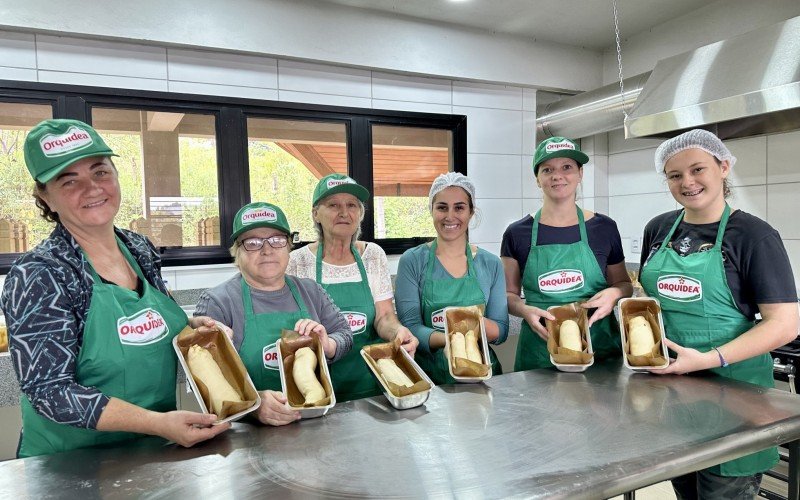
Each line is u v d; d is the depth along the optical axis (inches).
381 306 65.9
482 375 46.5
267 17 97.3
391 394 41.0
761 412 39.0
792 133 98.4
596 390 45.1
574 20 115.5
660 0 105.8
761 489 75.5
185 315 43.0
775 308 46.5
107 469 32.5
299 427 38.5
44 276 34.1
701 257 50.3
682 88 88.4
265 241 47.2
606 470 30.7
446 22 115.3
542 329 55.5
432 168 124.3
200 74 96.1
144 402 38.9
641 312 51.1
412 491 28.7
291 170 109.0
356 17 105.6
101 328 36.4
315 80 106.3
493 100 127.0
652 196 129.6
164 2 88.9
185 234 99.5
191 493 29.2
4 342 71.2
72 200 35.1
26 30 81.8
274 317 47.9
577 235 65.3
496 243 130.1
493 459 32.4
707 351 50.4
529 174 133.3
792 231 99.5
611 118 114.2
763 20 100.0
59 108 86.4
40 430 38.6
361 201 63.7
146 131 95.2
